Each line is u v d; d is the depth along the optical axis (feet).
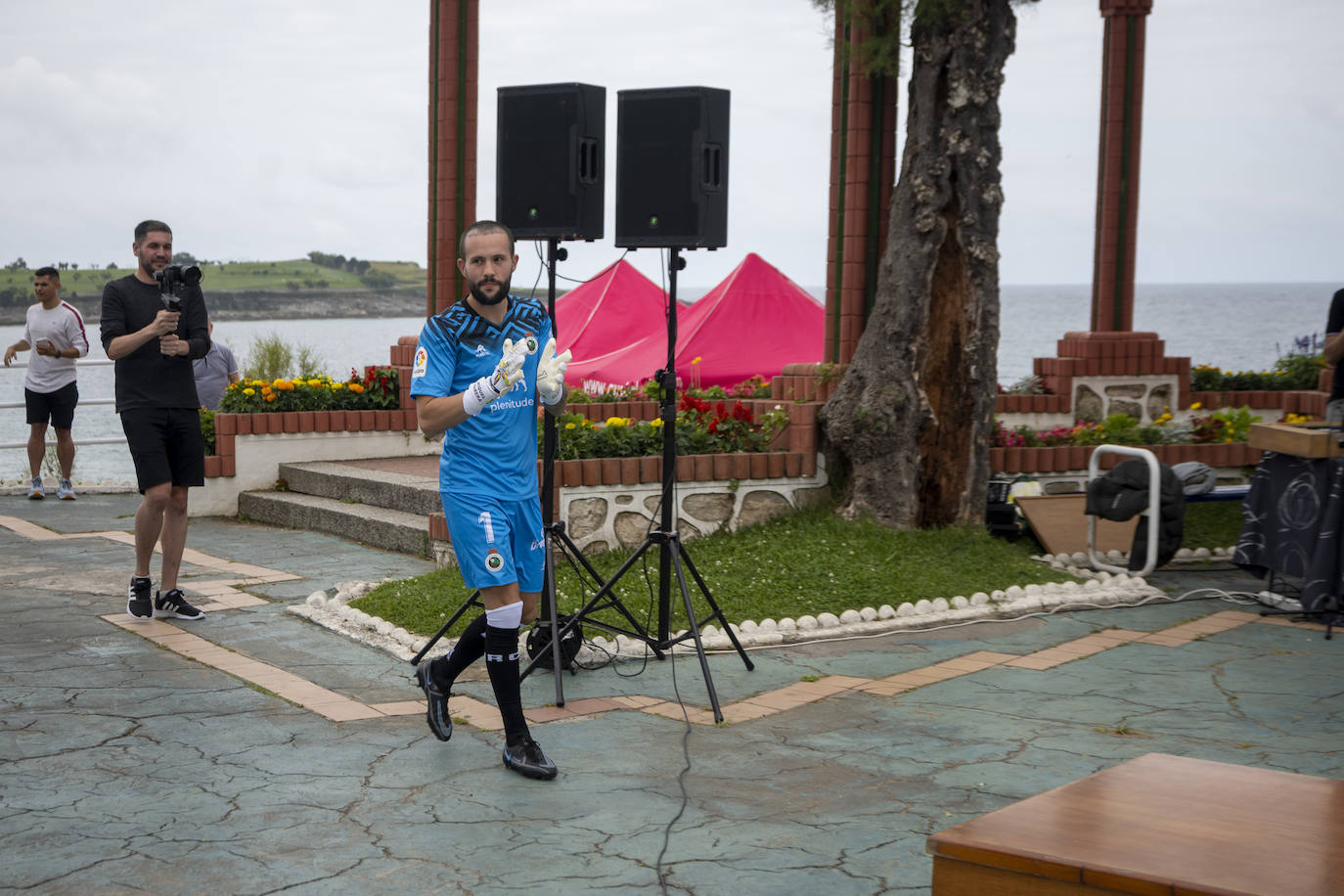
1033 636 21.40
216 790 13.24
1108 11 45.16
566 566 24.29
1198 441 34.19
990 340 27.86
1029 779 13.88
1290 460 23.27
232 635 20.74
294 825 12.26
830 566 24.67
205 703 16.62
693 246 18.37
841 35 29.30
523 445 14.43
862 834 12.14
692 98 18.29
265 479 36.96
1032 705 17.04
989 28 26.89
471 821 12.44
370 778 13.75
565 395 14.78
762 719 16.37
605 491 25.36
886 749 15.01
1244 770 7.58
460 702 17.04
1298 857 6.04
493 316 14.47
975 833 6.40
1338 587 21.99
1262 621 22.76
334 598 23.75
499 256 14.06
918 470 27.86
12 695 16.79
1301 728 15.99
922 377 27.63
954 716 16.49
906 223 27.43
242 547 30.50
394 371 39.55
